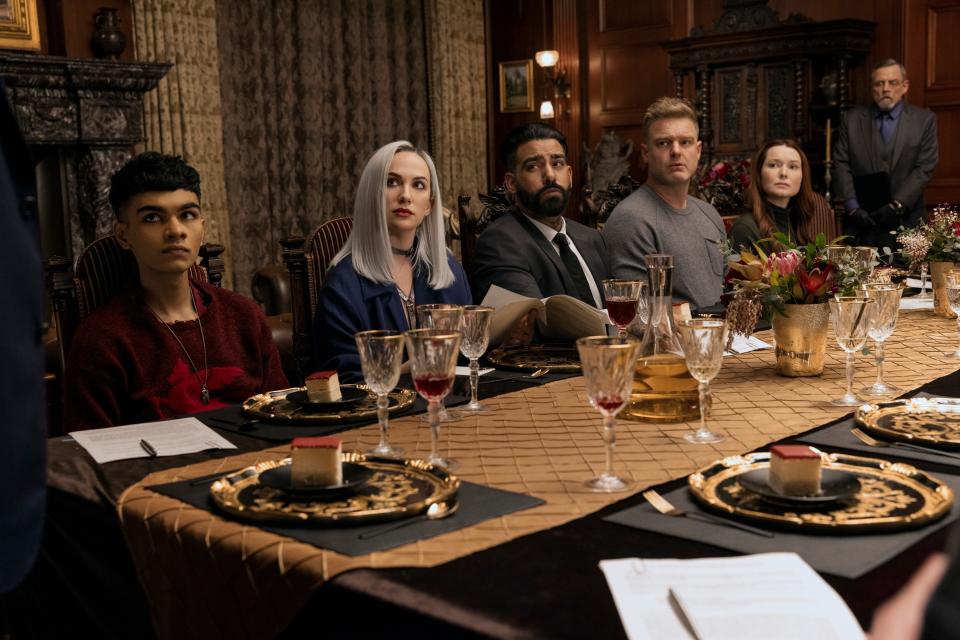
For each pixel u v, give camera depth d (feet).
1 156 3.16
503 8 34.60
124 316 7.46
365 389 6.79
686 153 11.57
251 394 7.95
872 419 5.57
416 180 8.43
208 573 4.04
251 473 4.73
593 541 3.86
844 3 26.27
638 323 6.31
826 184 23.68
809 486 4.08
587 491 4.49
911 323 9.75
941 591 1.95
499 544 3.83
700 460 4.98
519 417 6.05
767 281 7.33
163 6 23.58
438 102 32.01
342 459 4.92
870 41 25.75
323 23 28.96
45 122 19.26
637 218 11.60
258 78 27.17
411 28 31.63
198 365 7.68
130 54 23.25
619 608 3.20
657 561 3.53
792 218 13.55
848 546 3.70
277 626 3.75
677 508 4.18
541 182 10.54
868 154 22.02
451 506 4.22
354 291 8.39
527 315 8.34
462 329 6.18
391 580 3.51
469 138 33.40
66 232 20.43
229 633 4.00
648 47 31.17
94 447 5.51
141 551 4.39
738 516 4.00
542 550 3.77
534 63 34.19
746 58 26.55
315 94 28.78
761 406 6.24
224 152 26.48
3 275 3.09
